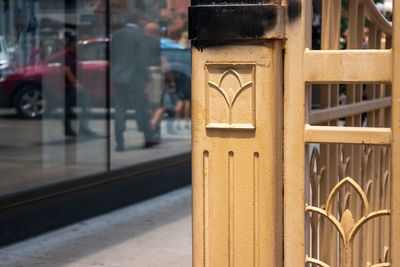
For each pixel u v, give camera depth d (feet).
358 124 7.73
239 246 5.76
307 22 5.73
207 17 5.62
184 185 22.59
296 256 5.78
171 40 21.77
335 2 6.71
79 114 18.08
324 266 5.78
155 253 14.67
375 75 5.44
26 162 16.31
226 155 5.73
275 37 5.47
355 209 7.66
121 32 19.70
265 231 5.66
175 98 22.00
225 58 5.65
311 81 5.62
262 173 5.64
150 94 20.84
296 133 5.69
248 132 5.64
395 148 5.42
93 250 14.85
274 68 5.55
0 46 15.90
